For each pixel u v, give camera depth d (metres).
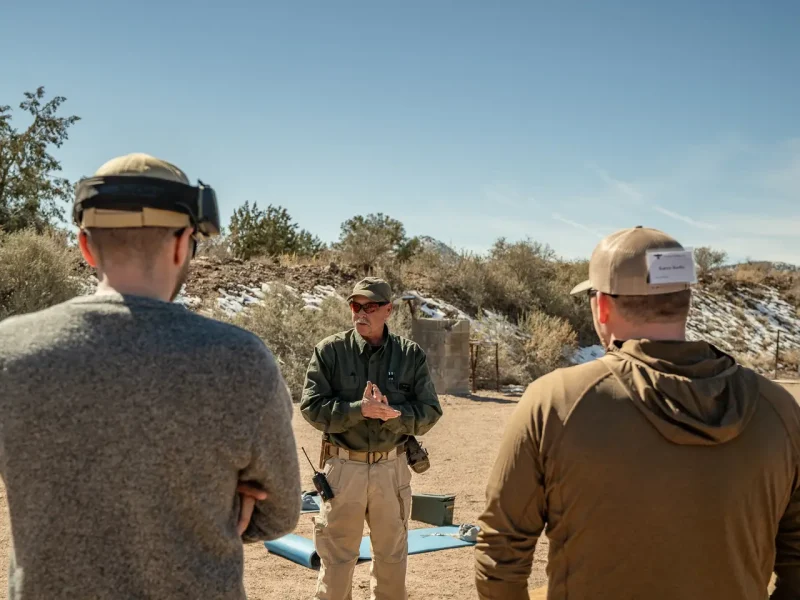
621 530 1.90
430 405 4.23
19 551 1.67
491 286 23.31
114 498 1.64
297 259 22.62
